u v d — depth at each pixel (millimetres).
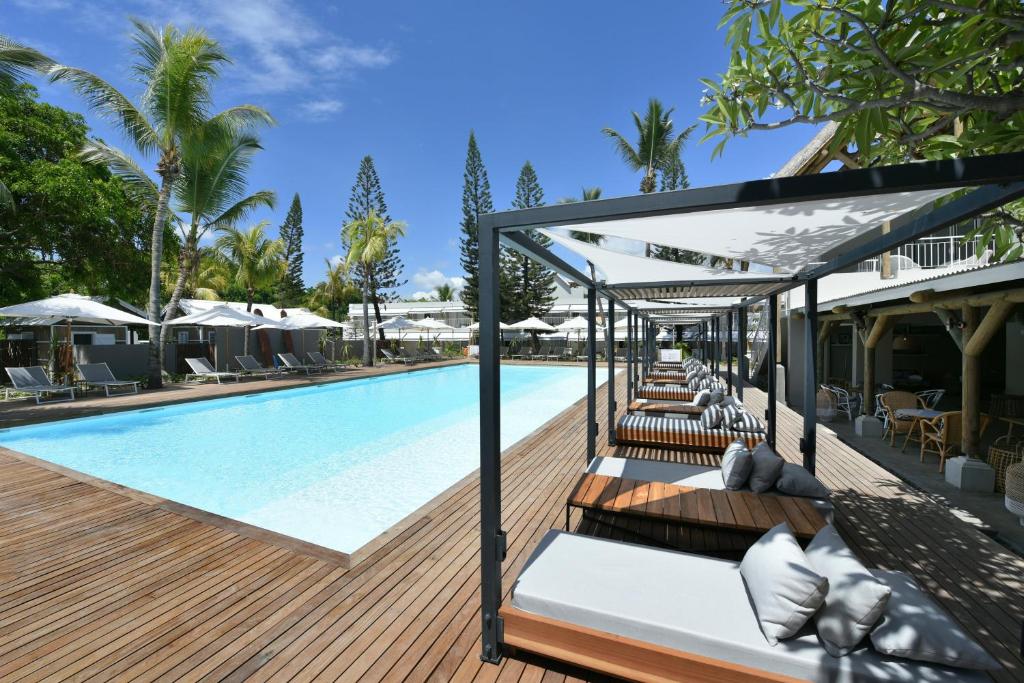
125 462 7004
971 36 1996
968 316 5520
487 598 2332
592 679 2213
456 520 4035
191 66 11070
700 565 2578
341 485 5984
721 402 7715
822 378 11711
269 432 8961
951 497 4852
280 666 2287
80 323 13508
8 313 9336
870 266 11297
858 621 1859
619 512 3445
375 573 3168
